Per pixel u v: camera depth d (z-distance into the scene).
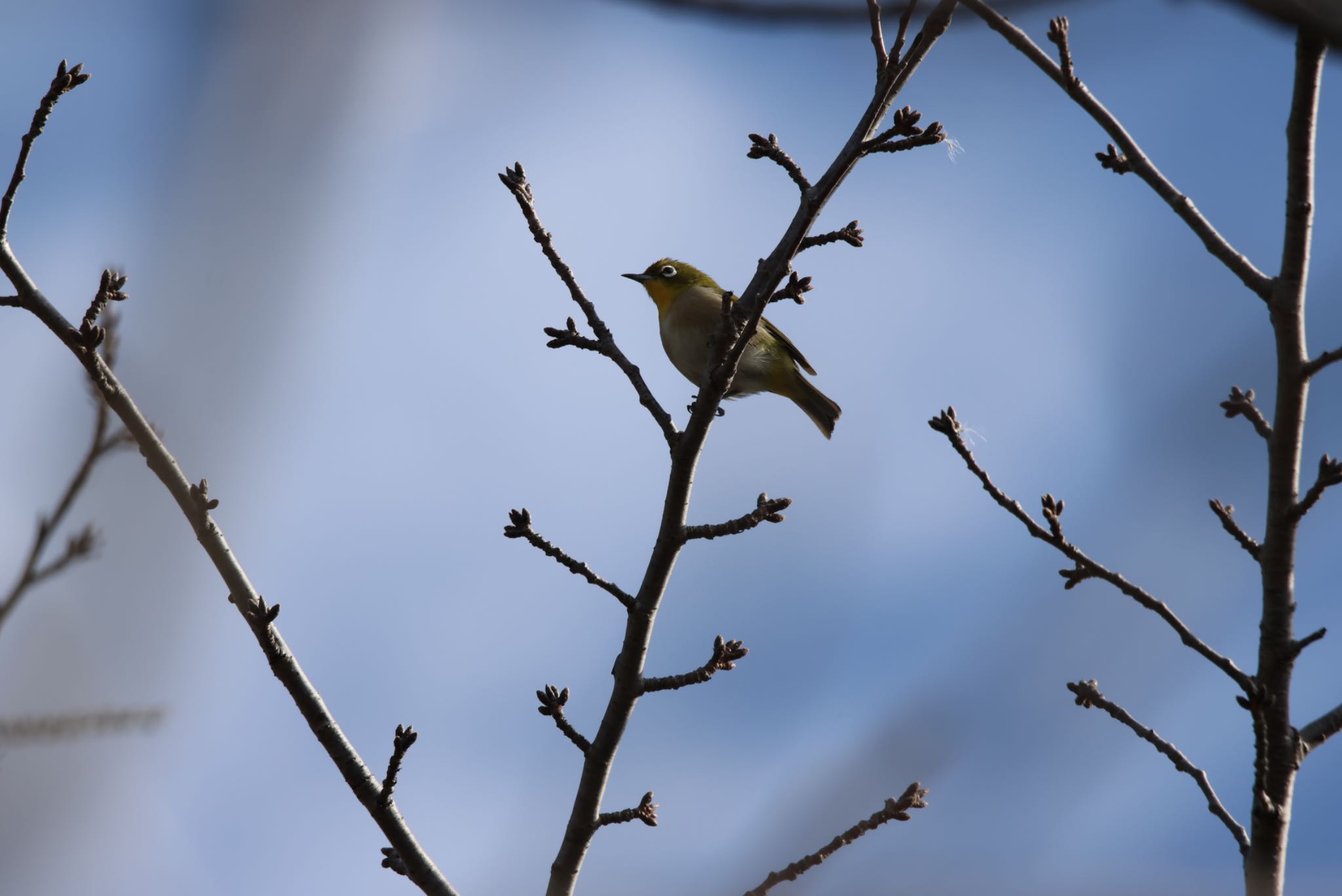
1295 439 9.32
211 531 8.83
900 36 9.62
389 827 9.09
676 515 9.88
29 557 6.42
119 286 8.41
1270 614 9.20
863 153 9.80
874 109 9.74
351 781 9.20
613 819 9.77
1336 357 9.20
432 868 9.10
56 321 8.23
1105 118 9.76
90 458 7.34
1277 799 8.84
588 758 9.77
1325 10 3.91
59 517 6.70
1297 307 9.40
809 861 8.52
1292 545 9.25
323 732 9.27
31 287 8.45
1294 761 8.93
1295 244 9.44
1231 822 8.88
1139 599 8.63
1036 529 8.93
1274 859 8.66
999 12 4.41
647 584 9.91
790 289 9.86
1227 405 9.96
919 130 9.73
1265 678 9.10
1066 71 9.73
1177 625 8.91
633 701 9.80
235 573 9.08
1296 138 9.51
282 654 9.23
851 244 10.19
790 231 9.83
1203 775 9.03
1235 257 9.55
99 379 8.01
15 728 5.57
